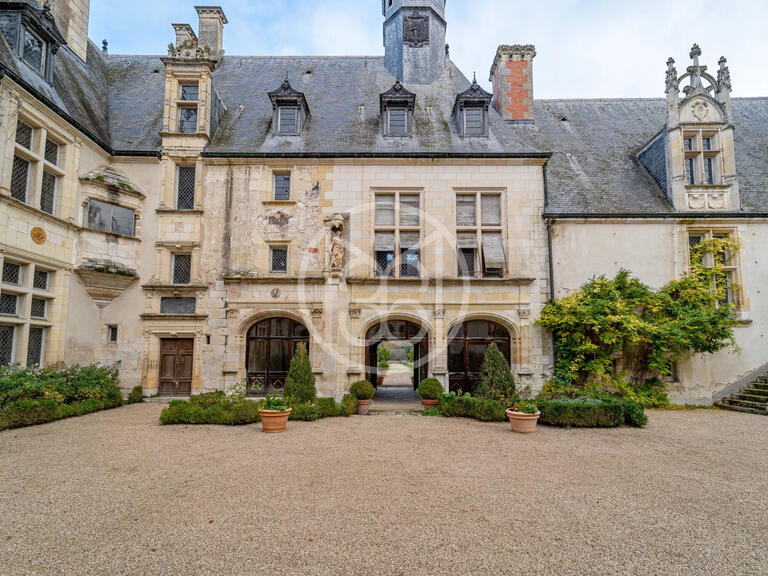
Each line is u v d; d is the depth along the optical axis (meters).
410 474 6.46
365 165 14.60
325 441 8.48
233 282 13.86
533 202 14.46
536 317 13.92
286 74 19.11
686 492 5.86
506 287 13.96
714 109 14.88
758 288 14.21
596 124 18.55
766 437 9.21
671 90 14.97
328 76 19.03
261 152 14.41
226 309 13.84
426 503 5.33
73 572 3.71
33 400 9.86
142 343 13.71
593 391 12.20
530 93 18.12
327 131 15.70
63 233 12.33
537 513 5.08
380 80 18.66
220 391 12.56
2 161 10.28
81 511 5.00
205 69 14.77
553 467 6.90
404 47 18.62
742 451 8.05
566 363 13.34
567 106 19.61
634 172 16.06
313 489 5.78
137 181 14.44
